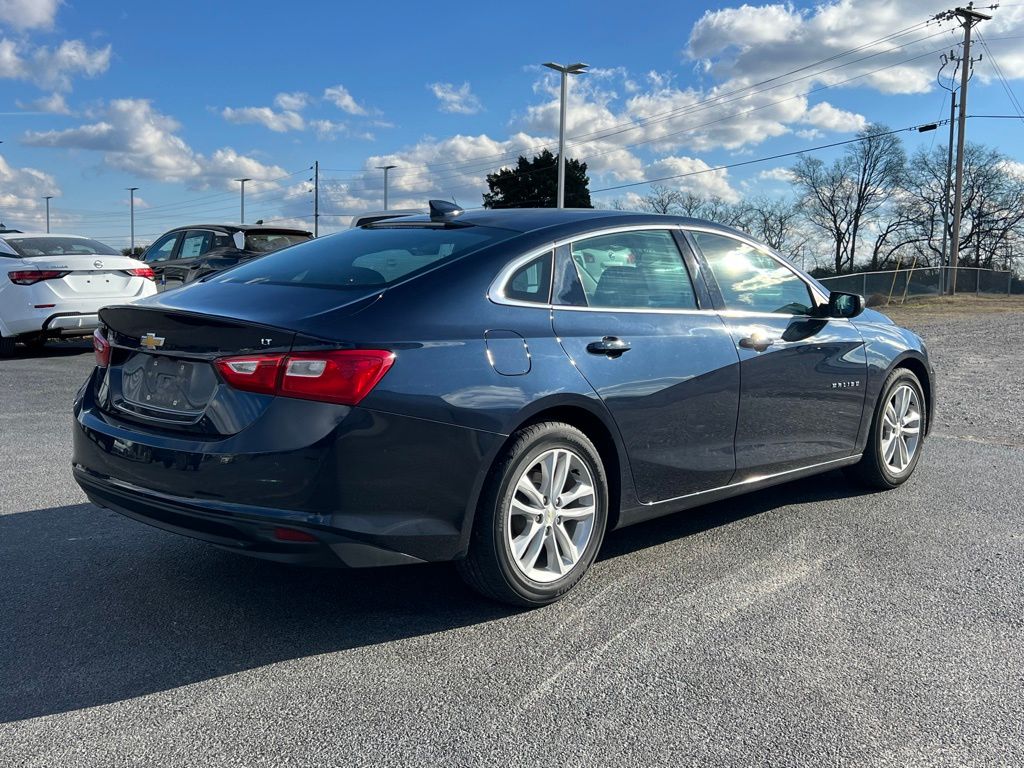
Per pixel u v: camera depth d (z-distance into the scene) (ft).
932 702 8.90
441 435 10.02
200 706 8.70
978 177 209.15
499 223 12.35
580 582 12.19
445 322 10.41
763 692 9.06
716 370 13.00
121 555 13.10
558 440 11.09
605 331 11.83
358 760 7.76
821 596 11.71
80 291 36.19
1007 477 18.44
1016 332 58.59
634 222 13.02
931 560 13.16
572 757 7.82
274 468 9.45
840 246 225.97
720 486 13.51
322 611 11.13
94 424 11.23
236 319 9.84
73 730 8.23
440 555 10.32
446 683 9.21
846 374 15.55
